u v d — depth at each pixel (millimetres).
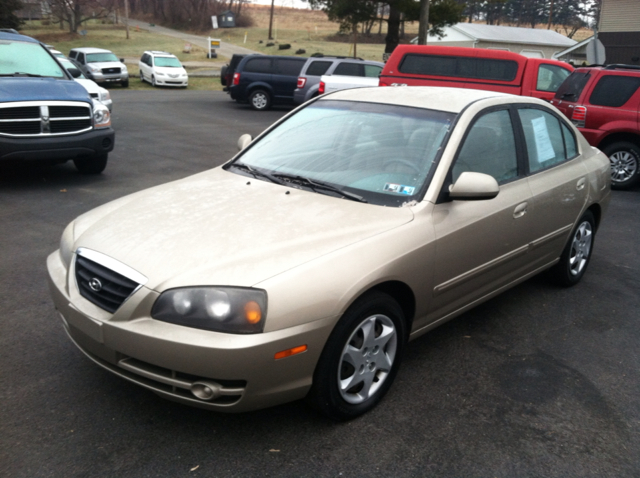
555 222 4383
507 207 3771
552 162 4473
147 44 59656
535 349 3936
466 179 3242
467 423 3055
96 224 3182
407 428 2980
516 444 2904
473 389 3389
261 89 20578
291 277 2621
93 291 2787
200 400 2602
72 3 61250
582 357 3855
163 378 2600
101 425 2881
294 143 3928
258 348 2496
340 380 2879
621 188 9711
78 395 3127
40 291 4500
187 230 2922
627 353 3943
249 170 3779
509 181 3918
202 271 2613
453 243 3352
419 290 3203
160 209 3219
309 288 2639
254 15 111688
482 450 2840
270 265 2652
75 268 2934
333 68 19188
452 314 3680
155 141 12391
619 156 9609
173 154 10922
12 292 4457
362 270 2816
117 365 2717
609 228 7160
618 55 25828
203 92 27344
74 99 8008
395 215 3172
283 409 3088
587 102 9633
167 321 2564
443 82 13125
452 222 3355
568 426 3078
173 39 66938
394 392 3316
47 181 8312
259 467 2631
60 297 2959
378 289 3053
